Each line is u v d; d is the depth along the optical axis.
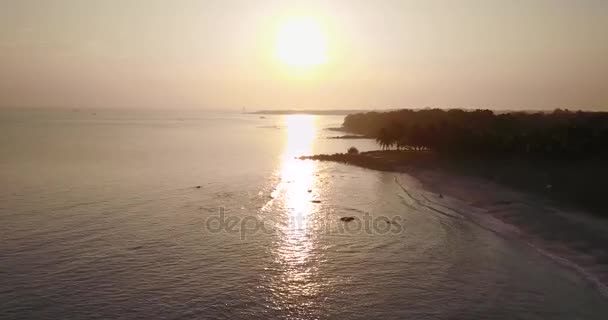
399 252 39.56
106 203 55.22
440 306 29.89
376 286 32.81
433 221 49.16
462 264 36.88
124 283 32.47
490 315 28.70
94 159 96.94
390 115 189.38
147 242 40.97
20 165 85.62
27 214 49.50
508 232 45.03
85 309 28.70
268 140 161.75
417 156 100.62
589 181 65.00
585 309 29.30
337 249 40.22
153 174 78.31
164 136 174.25
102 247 39.44
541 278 34.03
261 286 32.56
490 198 58.69
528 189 63.47
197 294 31.08
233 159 102.00
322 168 89.56
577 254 38.22
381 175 81.31
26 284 31.95
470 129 106.38
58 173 77.44
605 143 83.56
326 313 28.98
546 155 85.94
